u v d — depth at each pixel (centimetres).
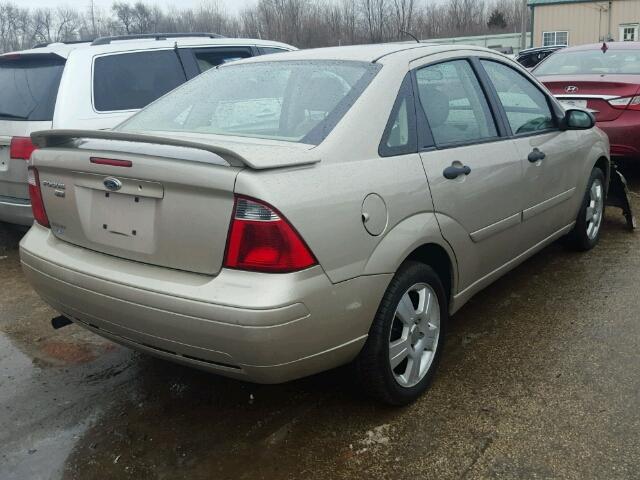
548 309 401
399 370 298
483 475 250
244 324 228
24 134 500
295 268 233
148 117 341
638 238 539
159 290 244
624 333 363
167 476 257
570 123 425
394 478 251
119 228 263
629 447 262
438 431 279
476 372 327
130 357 359
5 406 310
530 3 3994
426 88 320
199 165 236
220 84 339
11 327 404
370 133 278
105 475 258
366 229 258
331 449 270
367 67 306
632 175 774
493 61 384
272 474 256
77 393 321
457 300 328
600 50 771
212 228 236
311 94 297
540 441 269
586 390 306
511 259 381
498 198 346
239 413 299
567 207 447
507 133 369
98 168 262
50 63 544
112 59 570
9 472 261
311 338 242
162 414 300
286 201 232
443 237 302
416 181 286
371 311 264
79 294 272
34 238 306
